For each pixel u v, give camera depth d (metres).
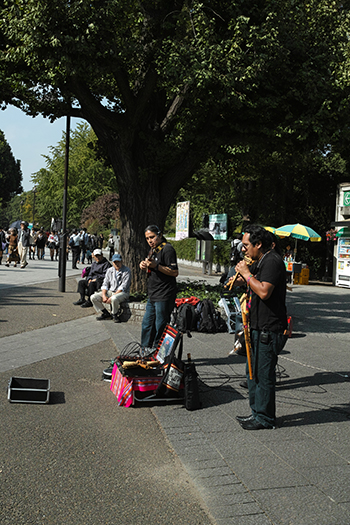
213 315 8.69
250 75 8.66
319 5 9.77
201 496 3.01
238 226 34.56
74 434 3.98
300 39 9.46
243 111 9.85
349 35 9.83
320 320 10.64
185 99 10.27
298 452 3.69
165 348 5.00
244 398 5.00
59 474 3.29
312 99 9.16
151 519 2.78
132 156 10.66
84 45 8.24
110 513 2.84
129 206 10.77
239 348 6.93
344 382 5.71
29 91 10.59
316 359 6.91
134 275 10.78
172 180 10.90
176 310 8.84
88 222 58.38
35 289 13.55
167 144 10.28
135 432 4.07
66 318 9.36
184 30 9.46
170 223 53.94
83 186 64.62
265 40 8.59
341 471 3.37
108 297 9.28
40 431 4.02
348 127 9.91
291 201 24.73
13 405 4.61
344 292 17.75
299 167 22.62
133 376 4.80
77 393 5.04
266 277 4.02
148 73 9.79
